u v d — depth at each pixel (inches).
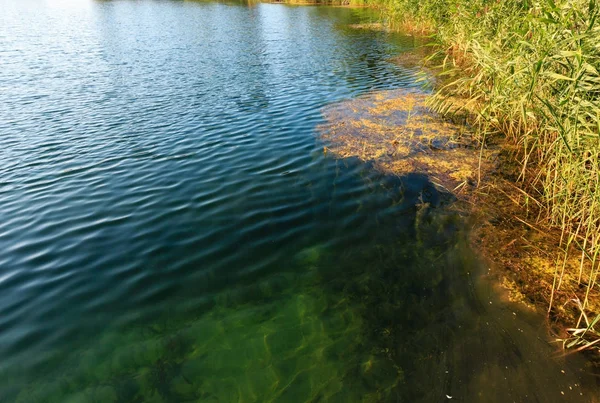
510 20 425.4
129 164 395.2
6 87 706.8
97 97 653.9
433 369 172.1
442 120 496.7
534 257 238.2
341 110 559.8
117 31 1488.7
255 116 547.2
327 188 336.8
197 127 506.0
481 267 234.1
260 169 376.2
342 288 223.5
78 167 390.6
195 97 651.5
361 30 1422.2
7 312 201.9
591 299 202.7
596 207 221.5
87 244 261.1
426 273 232.8
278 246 259.8
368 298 215.8
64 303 209.5
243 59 980.6
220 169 378.3
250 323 200.1
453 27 707.4
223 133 481.1
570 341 179.3
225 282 227.6
